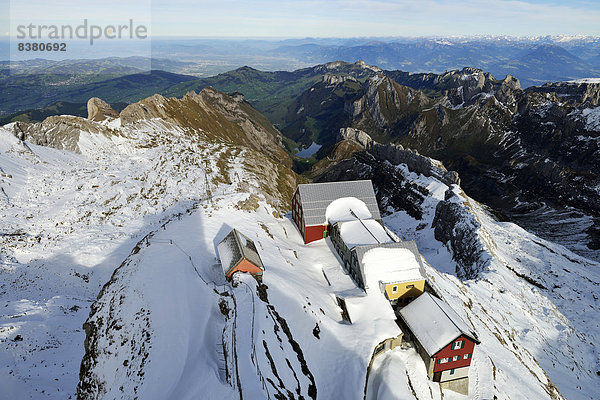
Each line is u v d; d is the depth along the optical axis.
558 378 56.88
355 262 49.78
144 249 49.06
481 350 46.25
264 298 39.22
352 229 55.84
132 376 30.70
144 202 77.94
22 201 71.69
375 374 36.41
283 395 27.91
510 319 66.69
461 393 39.53
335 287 49.28
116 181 83.38
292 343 35.44
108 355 34.31
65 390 37.41
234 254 44.25
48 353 41.59
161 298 38.00
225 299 38.75
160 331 33.91
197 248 50.09
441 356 38.00
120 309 38.62
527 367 50.19
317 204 62.81
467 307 59.22
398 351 40.22
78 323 48.03
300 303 41.28
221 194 82.25
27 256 58.28
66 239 63.66
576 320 77.25
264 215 71.19
